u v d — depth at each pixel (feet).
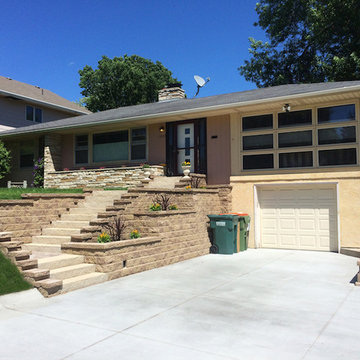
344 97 38.50
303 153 41.55
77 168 58.49
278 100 39.27
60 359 13.33
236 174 45.14
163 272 29.45
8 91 78.38
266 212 44.01
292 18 97.81
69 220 33.99
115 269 26.89
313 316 18.34
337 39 85.87
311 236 41.39
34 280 21.91
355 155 38.83
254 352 13.91
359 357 13.47
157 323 17.17
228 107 42.45
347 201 38.86
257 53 100.58
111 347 14.39
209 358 13.37
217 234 39.70
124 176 50.78
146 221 32.68
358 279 25.23
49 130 56.34
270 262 34.14
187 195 39.34
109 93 144.46
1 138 62.95
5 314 18.42
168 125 51.13
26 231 31.01
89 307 19.70
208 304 20.36
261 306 20.03
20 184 62.34
